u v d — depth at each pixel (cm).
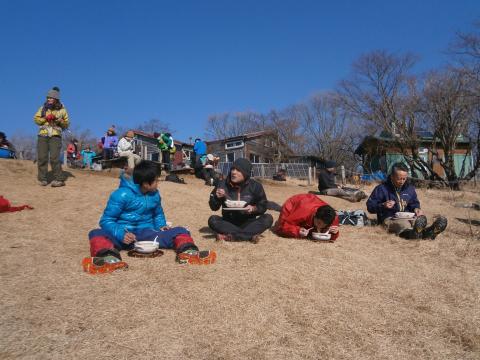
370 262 418
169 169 1694
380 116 2303
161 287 319
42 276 336
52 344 234
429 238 533
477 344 263
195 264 375
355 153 3200
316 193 1130
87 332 249
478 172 2344
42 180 863
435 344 262
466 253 470
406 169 596
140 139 3262
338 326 277
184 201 781
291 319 281
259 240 481
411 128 2244
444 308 314
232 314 282
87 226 549
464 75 2050
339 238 524
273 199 982
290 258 411
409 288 352
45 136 859
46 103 866
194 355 233
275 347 247
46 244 443
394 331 276
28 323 255
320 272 375
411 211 612
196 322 268
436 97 2084
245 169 474
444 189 1664
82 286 316
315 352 245
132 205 417
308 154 4094
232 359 231
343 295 327
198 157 1463
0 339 235
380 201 609
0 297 290
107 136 1742
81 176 1080
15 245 432
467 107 2034
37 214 607
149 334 251
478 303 327
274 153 3750
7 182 891
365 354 247
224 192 475
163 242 415
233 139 3662
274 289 328
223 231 474
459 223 742
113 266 349
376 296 330
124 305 286
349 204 955
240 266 376
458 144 2795
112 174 1405
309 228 507
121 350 233
